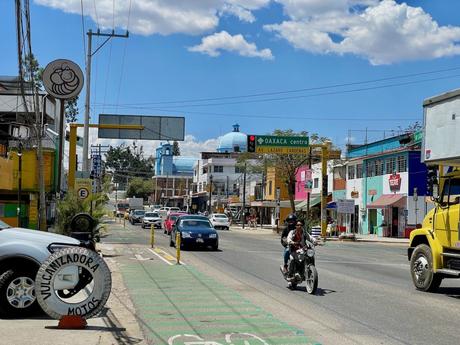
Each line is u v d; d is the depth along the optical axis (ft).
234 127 369.50
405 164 140.87
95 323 27.73
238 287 43.39
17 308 27.63
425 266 43.19
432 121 42.91
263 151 133.08
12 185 87.81
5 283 27.58
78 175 98.68
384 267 65.57
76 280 25.75
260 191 260.83
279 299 37.68
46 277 25.31
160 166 426.10
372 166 160.25
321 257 78.95
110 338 23.57
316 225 148.56
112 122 116.57
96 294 25.85
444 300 38.68
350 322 30.01
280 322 29.73
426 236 43.60
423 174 137.18
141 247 87.71
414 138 147.43
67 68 63.77
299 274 41.34
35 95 56.59
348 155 185.98
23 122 102.01
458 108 39.73
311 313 32.58
